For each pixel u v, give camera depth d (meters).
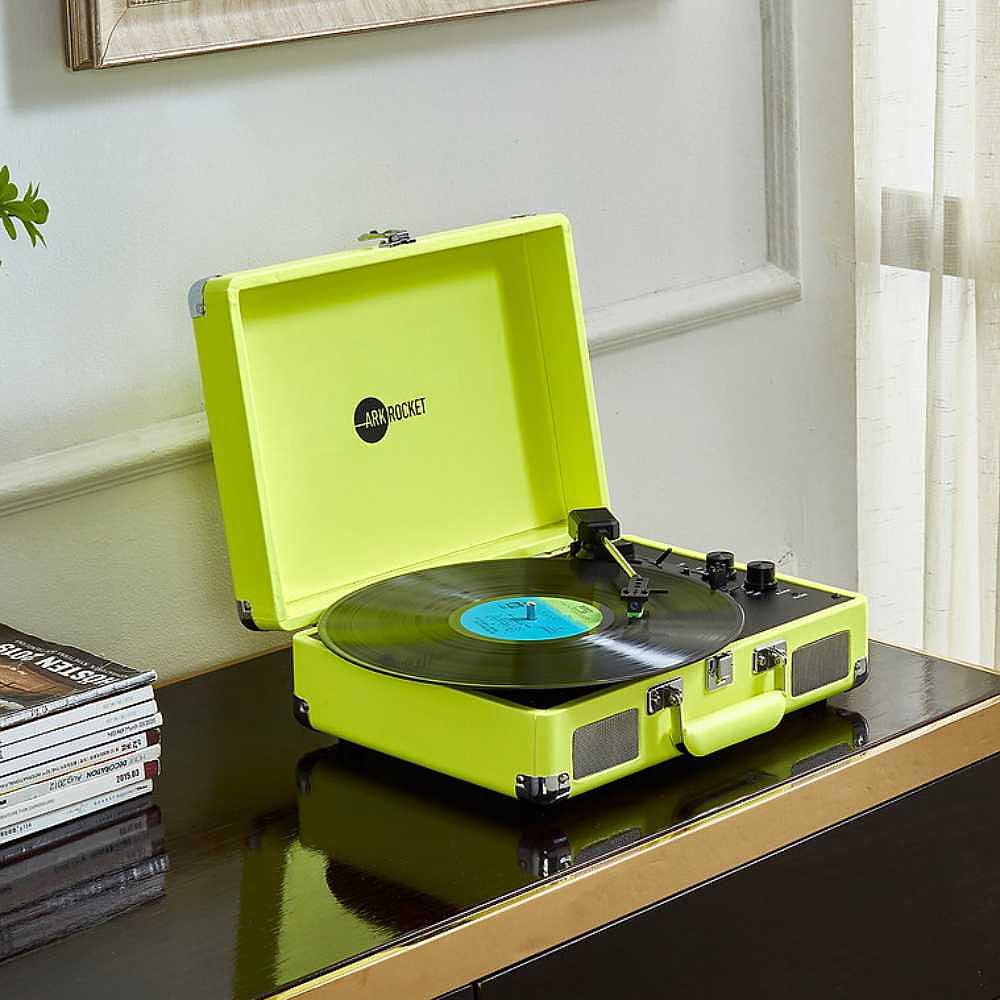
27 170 1.37
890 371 2.25
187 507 1.50
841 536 2.04
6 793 1.15
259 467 1.33
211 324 1.32
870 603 2.30
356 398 1.44
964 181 2.08
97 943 1.04
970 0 2.03
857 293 2.20
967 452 2.18
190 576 1.52
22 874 1.12
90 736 1.19
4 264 1.37
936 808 1.28
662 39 1.74
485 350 1.53
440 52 1.58
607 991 1.10
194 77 1.44
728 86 1.80
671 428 1.84
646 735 1.18
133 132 1.42
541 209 1.69
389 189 1.58
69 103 1.38
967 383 2.15
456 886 1.08
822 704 1.33
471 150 1.62
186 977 0.99
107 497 1.45
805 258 1.90
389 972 1.00
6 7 1.33
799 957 1.21
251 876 1.11
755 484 1.93
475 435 1.52
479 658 1.17
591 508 1.47
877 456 2.26
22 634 1.32
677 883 1.13
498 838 1.14
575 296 1.51
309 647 1.27
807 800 1.19
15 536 1.41
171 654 1.52
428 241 1.42
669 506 1.86
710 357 1.85
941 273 2.10
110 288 1.43
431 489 1.50
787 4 1.80
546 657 1.17
